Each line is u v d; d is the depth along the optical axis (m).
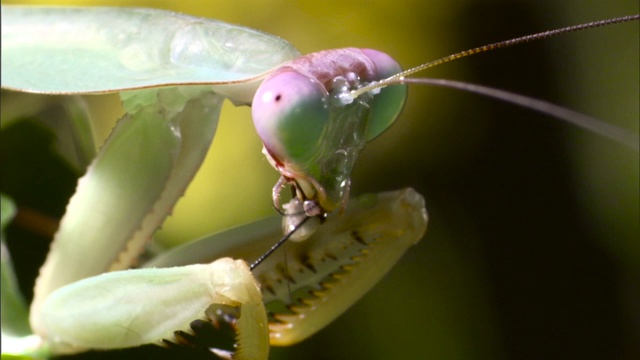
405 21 0.16
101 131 0.16
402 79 0.12
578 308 0.16
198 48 0.12
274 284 0.13
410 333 0.16
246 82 0.12
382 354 0.16
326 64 0.12
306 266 0.13
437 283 0.16
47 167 0.15
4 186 0.15
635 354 0.16
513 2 0.16
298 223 0.12
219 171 0.16
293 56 0.12
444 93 0.16
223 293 0.12
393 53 0.16
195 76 0.12
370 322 0.16
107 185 0.13
